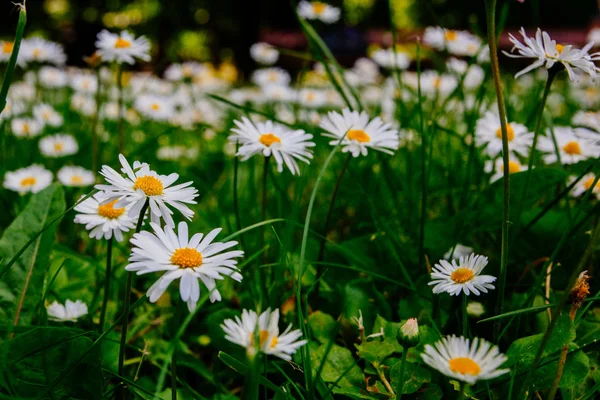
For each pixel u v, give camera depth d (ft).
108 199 0.78
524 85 2.69
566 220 1.05
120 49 1.23
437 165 1.28
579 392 0.85
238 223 1.01
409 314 0.96
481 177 1.21
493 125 1.17
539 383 0.83
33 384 0.80
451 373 0.70
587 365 0.83
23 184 1.23
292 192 1.43
